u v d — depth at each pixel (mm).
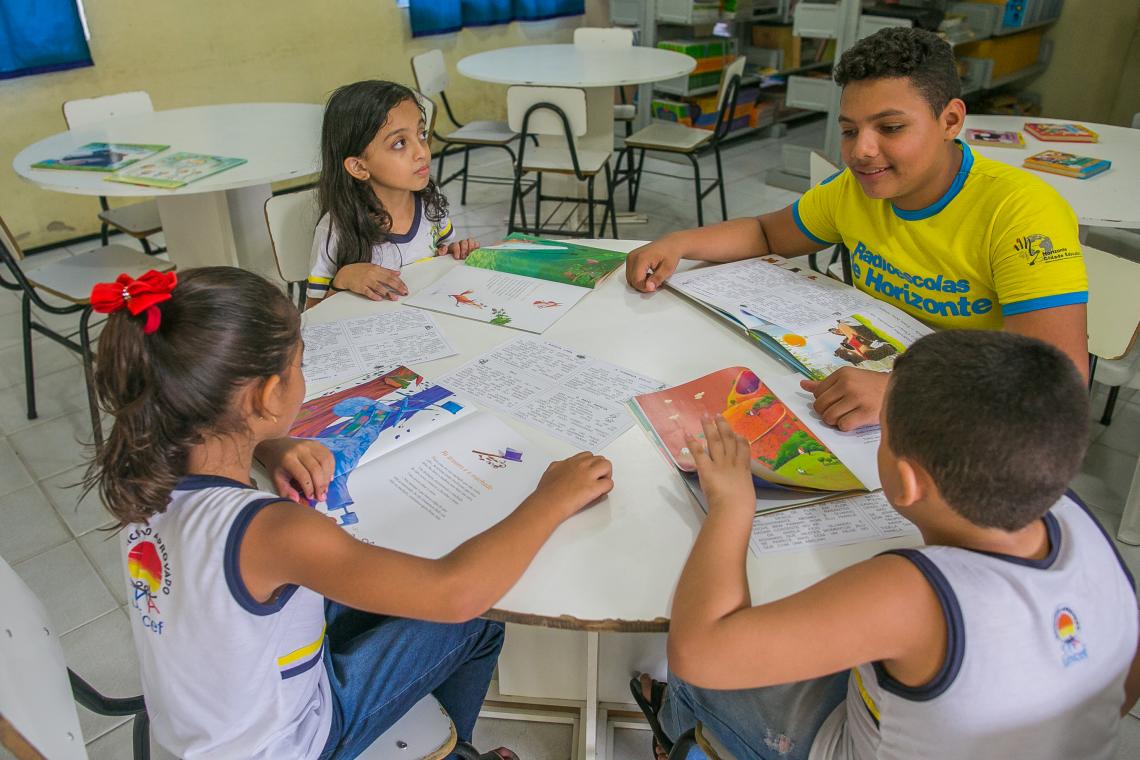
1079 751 701
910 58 1131
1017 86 4852
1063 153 2229
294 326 819
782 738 907
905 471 693
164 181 1964
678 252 1469
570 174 3285
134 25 3426
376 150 1604
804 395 1100
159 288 738
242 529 744
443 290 1460
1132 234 2457
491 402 1092
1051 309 1126
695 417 1044
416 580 751
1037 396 632
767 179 4262
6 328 2855
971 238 1230
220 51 3711
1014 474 631
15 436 2262
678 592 757
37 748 666
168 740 852
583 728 1410
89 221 3623
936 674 653
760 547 832
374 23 4199
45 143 2354
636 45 4438
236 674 776
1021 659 644
